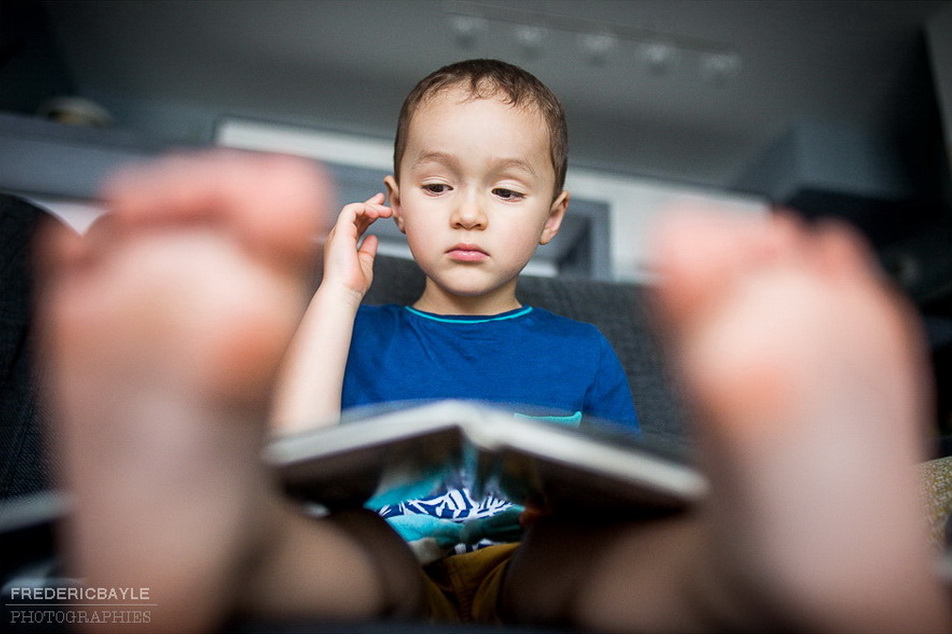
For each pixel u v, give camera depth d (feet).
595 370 2.59
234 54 11.31
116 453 0.83
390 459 1.04
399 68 11.51
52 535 0.91
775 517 0.77
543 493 1.14
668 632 0.95
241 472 0.87
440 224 2.42
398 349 2.52
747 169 13.52
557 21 10.34
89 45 11.15
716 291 0.89
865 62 11.03
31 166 7.68
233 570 0.84
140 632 0.80
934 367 6.15
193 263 0.90
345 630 0.83
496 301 2.70
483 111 2.46
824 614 0.74
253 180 0.98
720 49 10.76
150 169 0.99
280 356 0.92
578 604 1.10
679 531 0.96
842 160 12.35
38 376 2.20
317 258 2.59
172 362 0.85
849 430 0.79
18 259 2.37
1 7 8.97
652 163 13.56
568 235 8.11
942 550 0.91
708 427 0.85
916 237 13.12
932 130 12.67
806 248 0.93
